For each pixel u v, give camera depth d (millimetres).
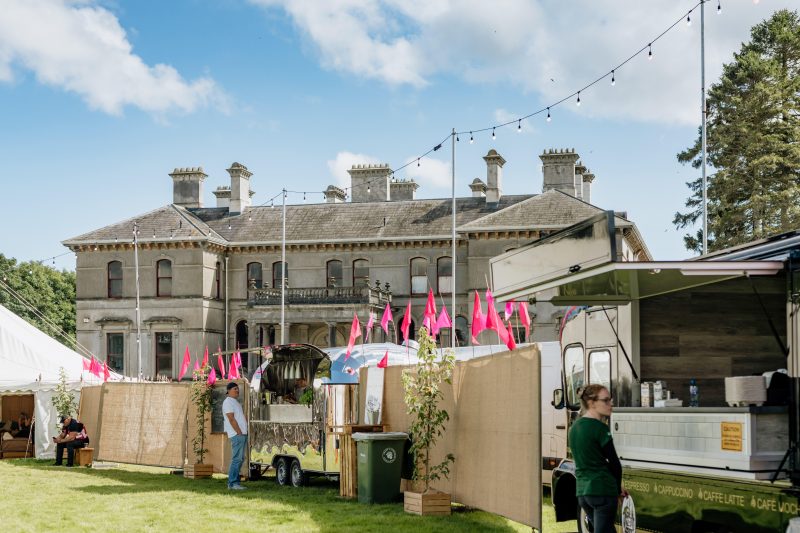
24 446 29016
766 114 51656
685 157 54906
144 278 55750
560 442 15742
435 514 13445
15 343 28922
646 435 8695
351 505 14656
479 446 12789
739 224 51000
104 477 20656
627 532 9062
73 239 56438
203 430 20625
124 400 23344
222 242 56031
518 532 11797
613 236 8031
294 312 53844
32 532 11875
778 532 6805
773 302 9727
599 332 11258
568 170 54688
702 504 7734
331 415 17688
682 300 10078
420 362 14047
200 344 54594
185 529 12172
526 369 11203
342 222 56469
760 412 7164
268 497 16016
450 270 54000
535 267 9914
